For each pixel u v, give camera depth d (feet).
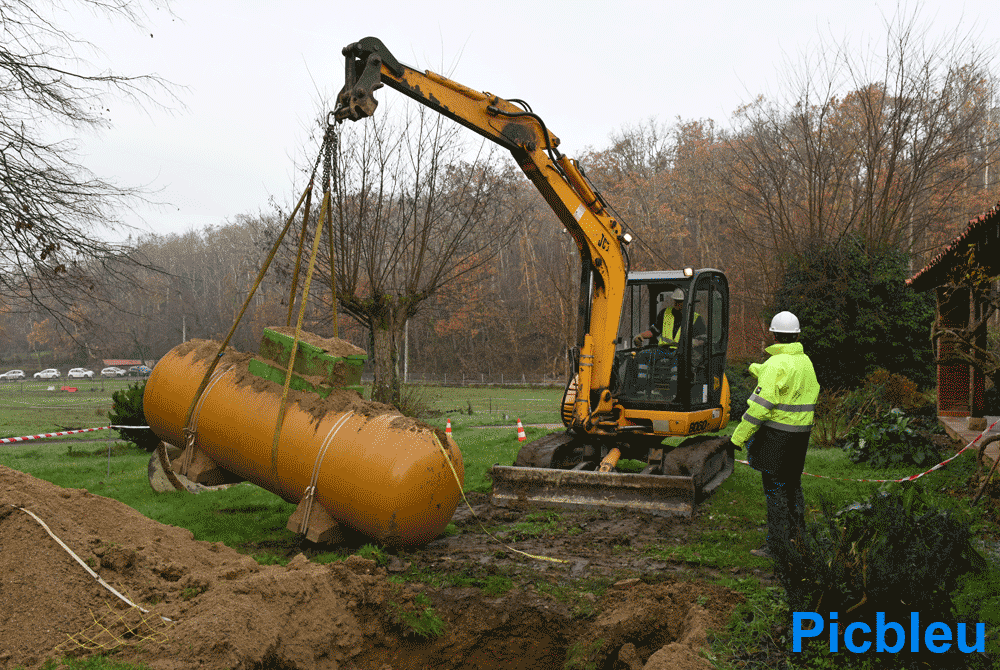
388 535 18.21
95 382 192.95
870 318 57.88
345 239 60.64
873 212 63.31
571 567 17.95
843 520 15.56
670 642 14.23
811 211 64.28
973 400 37.91
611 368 27.14
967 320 42.68
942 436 40.34
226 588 13.46
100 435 60.64
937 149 66.33
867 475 30.71
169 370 23.34
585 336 27.25
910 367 58.39
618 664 13.70
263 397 20.71
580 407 26.99
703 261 143.84
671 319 28.73
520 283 197.88
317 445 19.06
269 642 12.37
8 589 13.00
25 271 34.19
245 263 228.63
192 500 25.55
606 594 15.71
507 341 194.90
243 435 20.45
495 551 19.42
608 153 174.91
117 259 36.65
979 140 80.53
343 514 18.80
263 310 184.85
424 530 18.78
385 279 62.34
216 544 17.46
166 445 26.66
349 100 19.29
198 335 224.74
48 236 32.83
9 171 31.63
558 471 24.50
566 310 107.76
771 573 17.04
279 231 63.26
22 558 13.76
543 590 16.17
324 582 14.92
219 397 21.38
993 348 42.50
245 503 25.16
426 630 14.73
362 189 58.65
